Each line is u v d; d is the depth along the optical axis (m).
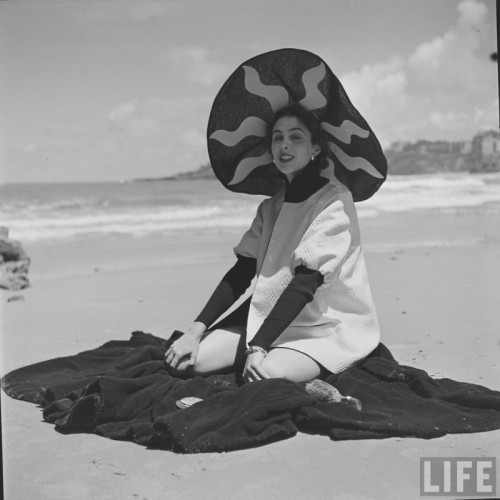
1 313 6.24
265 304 3.71
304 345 3.62
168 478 2.85
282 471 2.89
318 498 2.69
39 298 6.90
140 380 3.50
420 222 11.80
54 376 4.05
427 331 5.15
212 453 3.06
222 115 3.87
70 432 3.34
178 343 3.74
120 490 2.76
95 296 6.93
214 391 3.53
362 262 3.86
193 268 8.38
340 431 3.17
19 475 2.89
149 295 6.90
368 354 3.80
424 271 7.50
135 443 3.19
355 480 2.82
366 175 3.96
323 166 3.94
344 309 3.80
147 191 18.39
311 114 3.80
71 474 2.90
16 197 17.78
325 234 3.62
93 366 4.18
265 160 4.07
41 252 10.20
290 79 3.74
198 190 18.14
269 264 3.74
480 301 6.12
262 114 3.89
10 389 3.89
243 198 16.58
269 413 3.20
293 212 3.76
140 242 11.16
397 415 3.34
